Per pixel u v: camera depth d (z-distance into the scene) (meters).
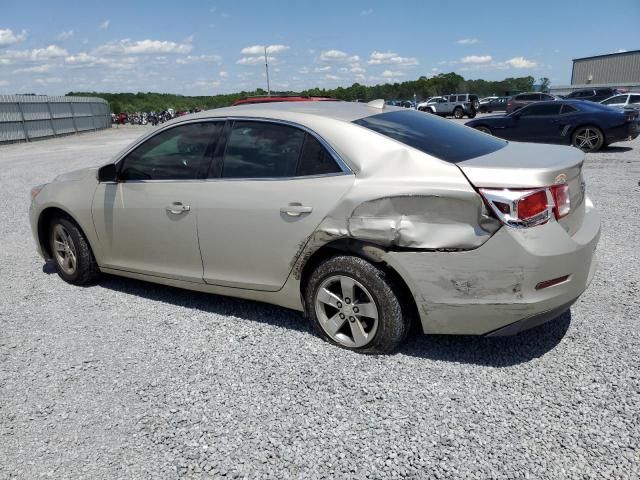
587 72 59.59
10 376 3.30
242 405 2.90
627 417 2.65
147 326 3.94
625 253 5.11
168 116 44.91
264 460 2.48
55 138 32.94
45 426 2.80
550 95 32.12
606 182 8.91
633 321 3.65
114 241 4.40
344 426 2.69
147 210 4.09
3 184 11.84
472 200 2.86
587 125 13.05
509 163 3.01
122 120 48.31
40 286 4.89
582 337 3.46
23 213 8.34
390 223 3.04
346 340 3.45
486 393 2.91
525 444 2.50
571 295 3.01
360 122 3.44
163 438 2.67
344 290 3.32
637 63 54.47
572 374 3.05
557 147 3.64
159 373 3.27
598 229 3.31
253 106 3.91
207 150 3.83
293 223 3.38
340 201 3.19
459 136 3.66
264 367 3.28
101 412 2.90
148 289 4.71
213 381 3.15
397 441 2.56
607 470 2.31
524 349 3.36
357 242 3.18
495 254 2.85
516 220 2.80
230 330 3.81
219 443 2.61
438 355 3.34
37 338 3.81
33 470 2.49
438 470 2.37
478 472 2.34
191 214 3.84
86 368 3.37
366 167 3.19
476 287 2.94
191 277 4.02
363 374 3.15
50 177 12.86
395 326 3.21
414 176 3.04
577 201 3.22
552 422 2.64
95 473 2.45
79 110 37.75
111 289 4.75
